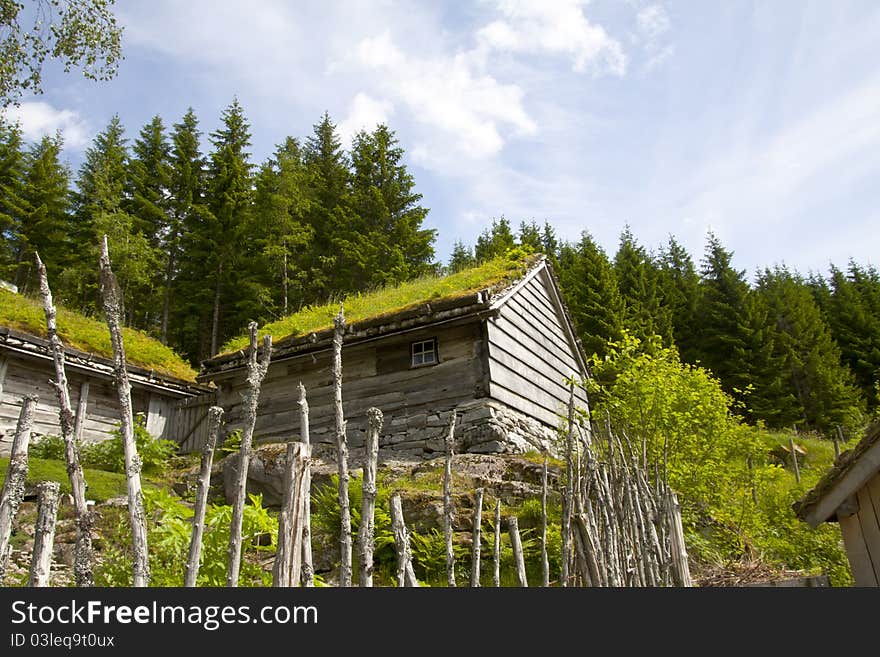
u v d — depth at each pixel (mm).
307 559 2221
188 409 14836
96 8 14617
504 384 10961
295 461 2273
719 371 33156
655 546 3826
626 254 40812
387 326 11172
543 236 47812
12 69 14391
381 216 35969
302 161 38781
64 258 29641
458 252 46156
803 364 32500
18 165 32812
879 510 4238
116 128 37094
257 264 31344
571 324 15914
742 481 8609
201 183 34938
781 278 47719
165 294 31500
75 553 1932
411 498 7078
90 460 10945
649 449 7961
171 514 3271
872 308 40750
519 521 6820
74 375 13328
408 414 10891
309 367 12328
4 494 1854
